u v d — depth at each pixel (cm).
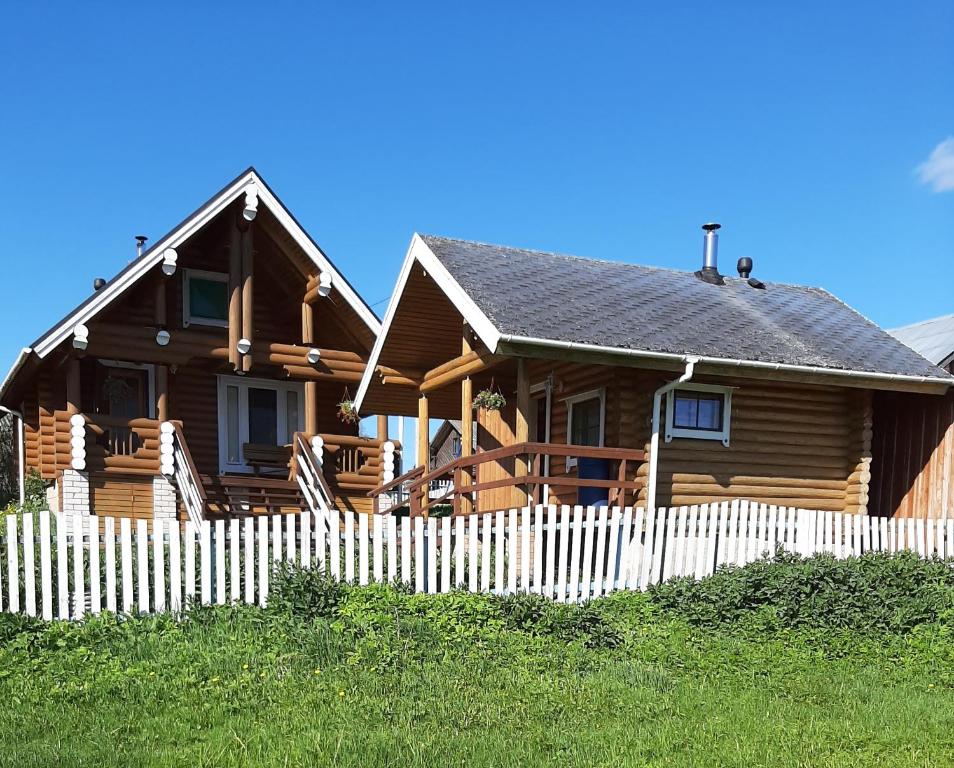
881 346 1497
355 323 1827
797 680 827
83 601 946
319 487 1747
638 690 782
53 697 739
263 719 697
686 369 1252
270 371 1855
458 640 900
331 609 956
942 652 919
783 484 1412
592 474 1387
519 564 1209
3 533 1092
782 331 1457
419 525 1077
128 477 1698
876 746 666
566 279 1496
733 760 626
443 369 1520
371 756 617
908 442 1521
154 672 797
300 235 1736
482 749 638
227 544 1044
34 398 2066
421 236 1471
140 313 1819
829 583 1048
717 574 1139
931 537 1341
